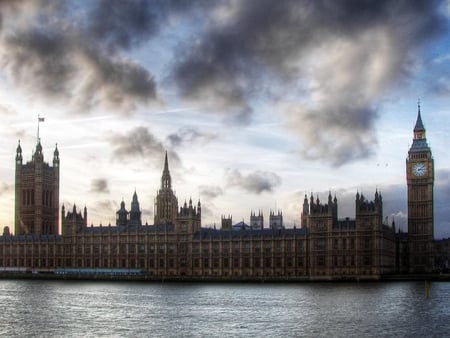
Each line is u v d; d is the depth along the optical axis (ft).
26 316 501.97
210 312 527.40
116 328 435.94
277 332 414.82
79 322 466.29
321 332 412.16
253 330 424.46
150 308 561.84
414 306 551.59
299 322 458.50
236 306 574.97
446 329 419.33
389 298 632.79
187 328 435.53
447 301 595.88
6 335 406.00
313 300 624.18
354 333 406.62
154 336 402.11
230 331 420.77
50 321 471.62
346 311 519.60
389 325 438.40
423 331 411.95
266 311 529.86
